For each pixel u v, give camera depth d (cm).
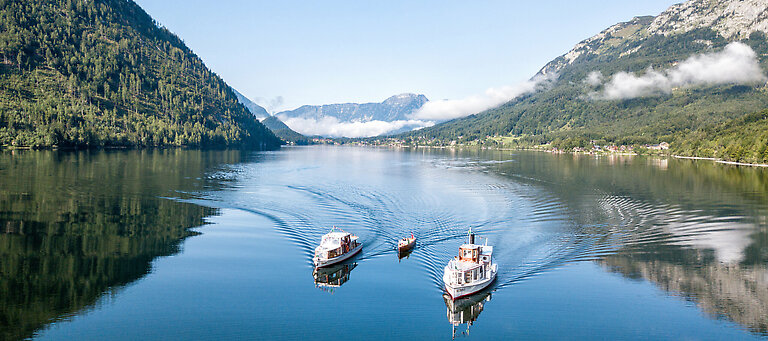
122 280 5066
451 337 3812
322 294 4731
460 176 16050
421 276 5291
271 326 4028
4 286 4819
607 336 3853
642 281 5047
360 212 8781
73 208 8656
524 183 13750
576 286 4928
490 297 4678
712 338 3838
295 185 12812
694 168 19975
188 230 7281
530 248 6266
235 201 9888
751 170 18788
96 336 3819
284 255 6050
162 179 13288
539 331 3969
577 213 8675
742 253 6012
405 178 15212
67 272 5269
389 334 3912
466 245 5231
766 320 4109
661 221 7938
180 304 4441
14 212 8156
